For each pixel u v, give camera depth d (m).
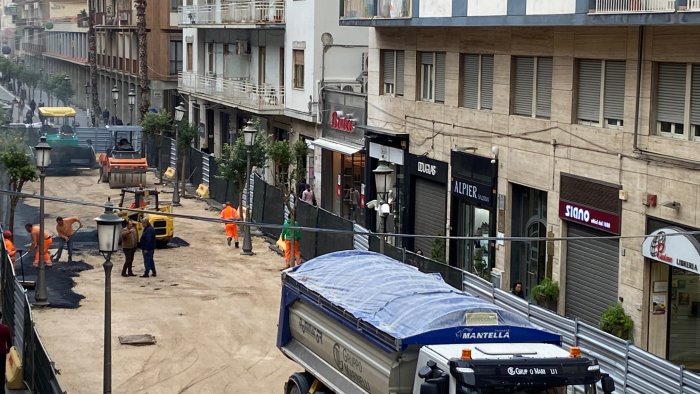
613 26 23.77
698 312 22.86
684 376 17.36
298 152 41.00
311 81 44.59
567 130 26.06
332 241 32.84
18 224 41.88
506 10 27.00
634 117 23.45
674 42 22.20
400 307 15.45
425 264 27.50
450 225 32.38
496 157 29.56
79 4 136.88
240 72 55.34
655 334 23.25
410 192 35.16
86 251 36.47
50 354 23.58
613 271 24.44
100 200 48.62
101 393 20.88
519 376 13.33
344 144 41.34
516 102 28.94
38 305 27.94
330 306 16.58
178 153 52.12
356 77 44.69
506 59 29.03
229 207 37.62
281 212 38.56
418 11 32.00
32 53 152.12
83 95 110.50
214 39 60.00
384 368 14.88
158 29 76.88
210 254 36.19
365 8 35.97
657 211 22.83
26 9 161.62
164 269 33.50
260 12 48.97
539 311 22.14
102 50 96.12
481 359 13.50
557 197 26.59
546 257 27.03
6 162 36.34
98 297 29.20
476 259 30.53
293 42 46.69
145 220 32.34
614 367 19.36
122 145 55.47
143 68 67.94
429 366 13.70
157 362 23.16
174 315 27.33
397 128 35.81
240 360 23.34
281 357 23.58
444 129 32.59
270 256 35.94
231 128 57.97
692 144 21.83
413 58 34.47
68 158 60.62
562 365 13.55
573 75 25.86
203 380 21.86
